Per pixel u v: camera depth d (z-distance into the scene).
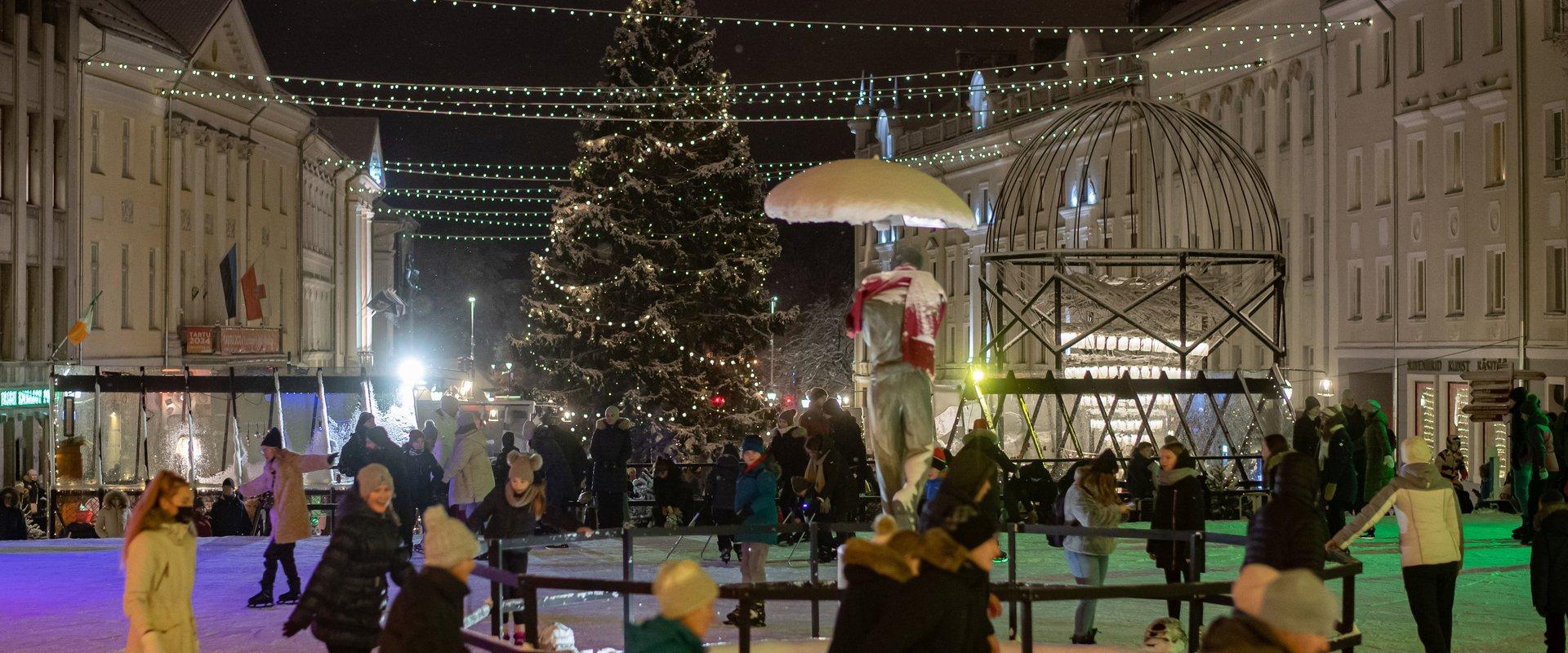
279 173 55.31
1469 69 35.19
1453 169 35.94
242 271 49.81
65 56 35.69
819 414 18.59
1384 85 38.47
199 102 45.09
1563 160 32.12
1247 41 43.69
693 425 42.50
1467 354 35.16
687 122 43.12
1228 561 18.50
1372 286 39.06
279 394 28.69
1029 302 24.33
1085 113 25.89
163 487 8.36
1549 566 11.31
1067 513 11.77
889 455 9.29
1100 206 51.28
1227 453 26.45
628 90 43.50
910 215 9.55
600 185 44.19
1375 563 18.12
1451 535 10.77
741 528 10.95
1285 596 4.47
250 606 14.33
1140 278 25.88
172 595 8.34
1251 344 44.88
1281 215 42.84
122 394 34.75
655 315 42.03
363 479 8.92
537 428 19.97
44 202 34.69
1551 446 22.02
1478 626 13.46
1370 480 21.48
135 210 40.41
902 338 9.26
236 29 47.53
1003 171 60.44
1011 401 30.70
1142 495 18.00
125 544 8.30
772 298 48.88
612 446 20.41
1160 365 26.83
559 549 19.58
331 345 65.62
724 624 13.16
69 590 15.79
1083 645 11.12
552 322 42.97
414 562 17.91
